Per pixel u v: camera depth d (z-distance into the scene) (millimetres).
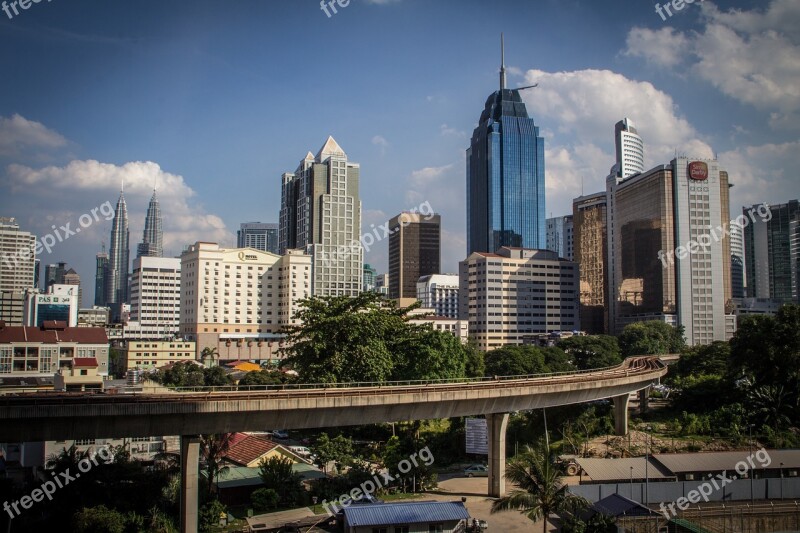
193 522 65688
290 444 120750
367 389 76812
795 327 113625
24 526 67500
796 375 111438
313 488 83688
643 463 84750
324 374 94438
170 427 64438
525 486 59938
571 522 63156
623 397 112750
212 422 66500
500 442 86188
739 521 71062
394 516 66062
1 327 129375
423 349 107938
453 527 66312
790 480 80250
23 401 58719
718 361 157375
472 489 88875
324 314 102250
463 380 103250
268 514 76312
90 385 99062
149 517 69375
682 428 110438
